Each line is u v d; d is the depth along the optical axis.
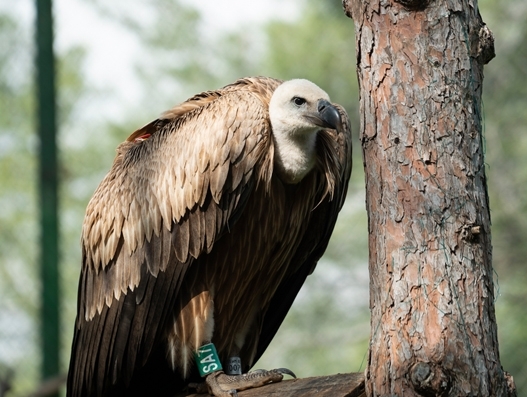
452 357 7.11
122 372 10.02
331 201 10.20
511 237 18.81
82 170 18.56
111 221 10.26
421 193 7.45
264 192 9.70
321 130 10.00
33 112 17.05
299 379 8.78
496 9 19.86
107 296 10.20
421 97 7.55
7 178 17.58
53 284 13.13
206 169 9.52
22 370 15.74
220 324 10.34
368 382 7.51
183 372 9.81
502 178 19.16
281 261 10.53
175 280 9.73
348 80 19.81
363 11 7.85
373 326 7.58
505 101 19.36
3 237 17.33
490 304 7.40
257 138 9.48
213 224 9.55
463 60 7.61
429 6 7.63
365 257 19.98
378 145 7.68
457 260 7.35
